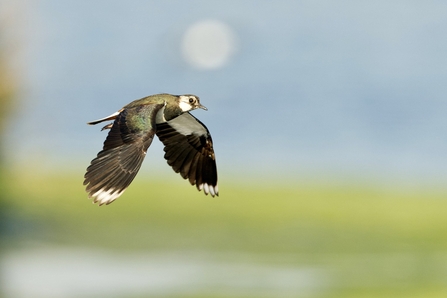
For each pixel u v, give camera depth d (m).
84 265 26.91
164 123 12.06
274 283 24.91
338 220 34.53
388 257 28.56
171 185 39.09
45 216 32.31
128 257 27.94
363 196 38.88
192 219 33.91
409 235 32.06
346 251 29.42
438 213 35.75
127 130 10.09
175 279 25.58
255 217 34.59
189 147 12.22
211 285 24.88
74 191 36.31
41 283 24.86
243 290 24.59
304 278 25.80
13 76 31.53
